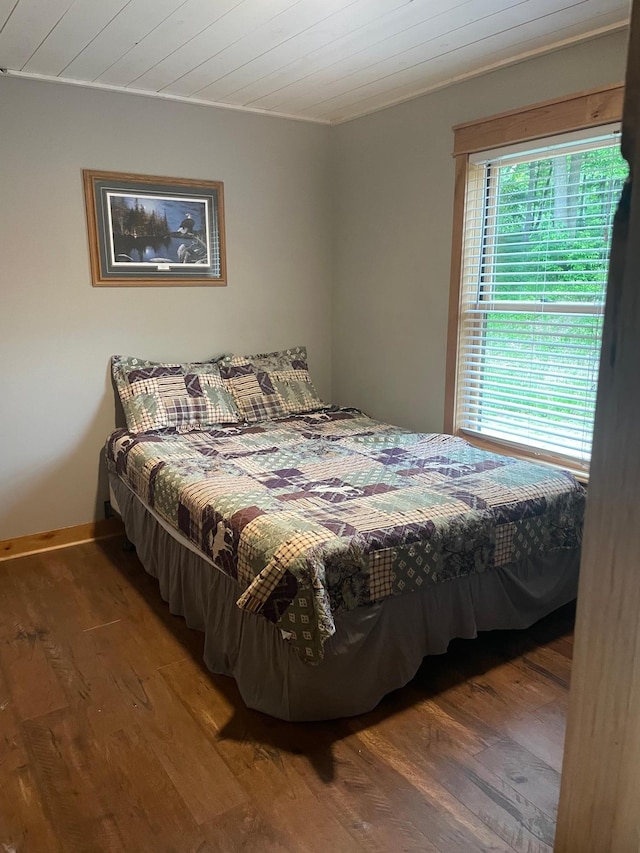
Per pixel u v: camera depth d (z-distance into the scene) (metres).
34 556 3.29
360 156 3.73
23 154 2.99
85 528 3.48
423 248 3.41
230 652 2.18
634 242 0.41
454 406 3.37
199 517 2.29
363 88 3.21
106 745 1.91
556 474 2.58
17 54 2.70
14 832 1.60
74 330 3.28
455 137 3.11
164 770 1.81
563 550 2.51
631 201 0.41
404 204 3.48
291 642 1.83
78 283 3.25
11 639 2.49
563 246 2.79
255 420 3.52
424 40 2.57
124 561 3.23
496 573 2.31
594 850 0.52
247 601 1.85
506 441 3.16
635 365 0.42
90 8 2.24
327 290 4.12
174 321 3.57
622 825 0.49
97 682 2.22
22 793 1.72
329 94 3.30
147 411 3.26
